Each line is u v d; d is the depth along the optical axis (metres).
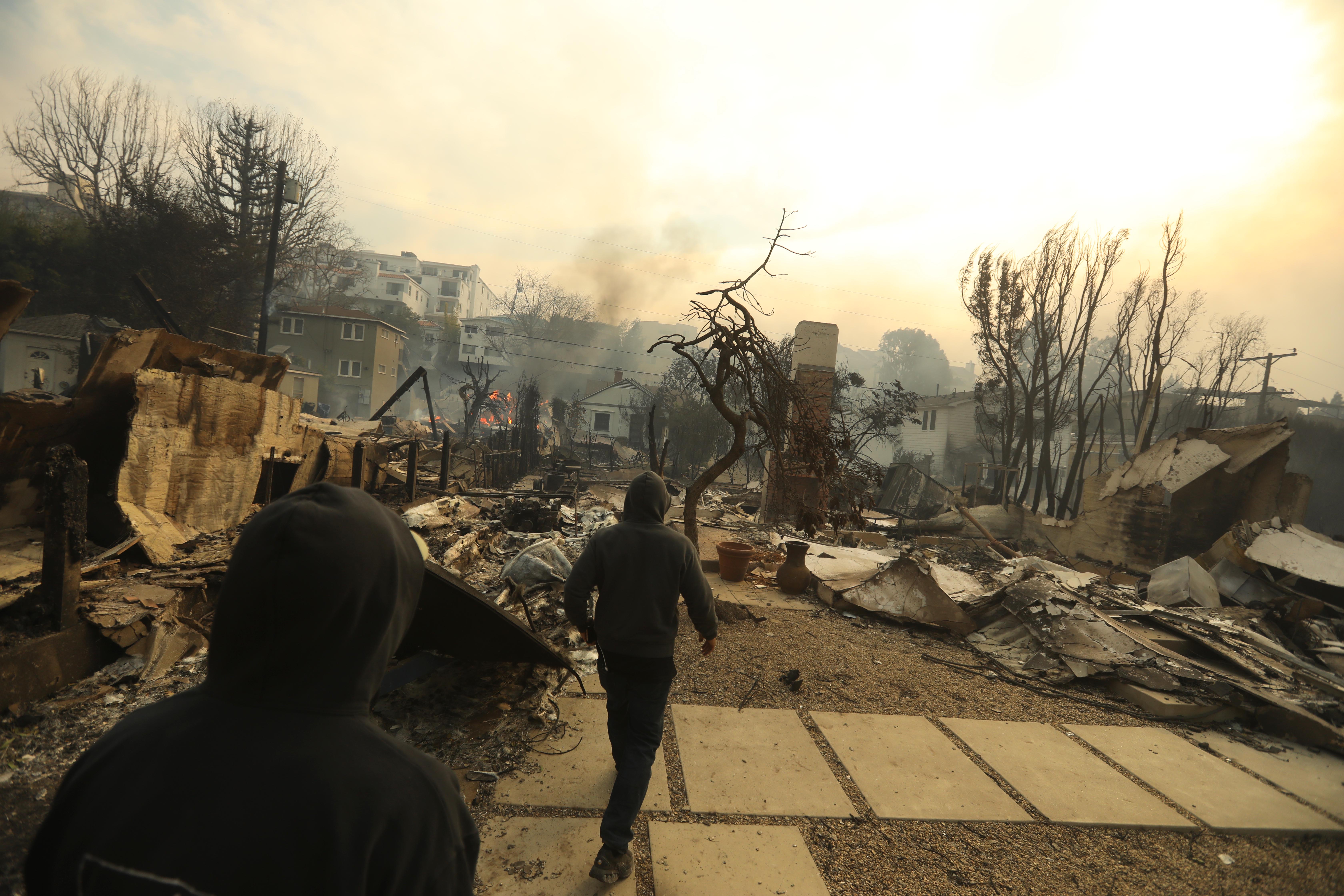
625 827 2.64
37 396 4.90
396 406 50.12
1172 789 3.89
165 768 0.64
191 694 0.75
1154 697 5.11
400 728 3.79
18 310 4.21
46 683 3.63
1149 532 12.49
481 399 27.52
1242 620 7.48
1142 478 13.05
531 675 4.57
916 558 7.47
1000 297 19.12
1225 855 3.26
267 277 19.31
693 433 25.08
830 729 4.33
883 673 5.49
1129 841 3.32
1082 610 6.23
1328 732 4.70
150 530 5.36
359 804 0.67
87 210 29.09
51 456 3.81
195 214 26.09
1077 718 4.90
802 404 6.73
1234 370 27.28
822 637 6.31
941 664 5.86
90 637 3.96
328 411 32.41
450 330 68.19
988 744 4.31
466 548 7.54
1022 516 15.86
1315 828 3.53
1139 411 27.17
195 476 6.22
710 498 17.27
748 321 6.44
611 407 51.59
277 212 19.25
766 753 3.91
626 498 3.15
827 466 6.86
